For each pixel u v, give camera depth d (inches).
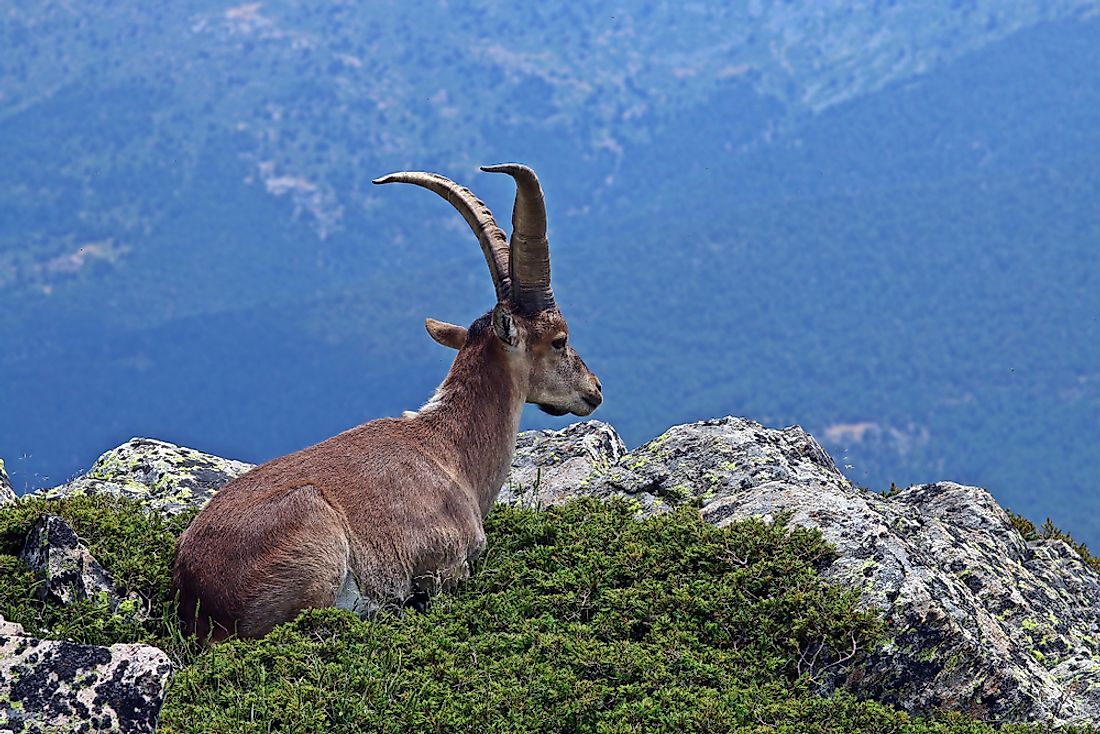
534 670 1020.5
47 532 1065.5
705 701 1000.2
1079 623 1419.8
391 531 1167.0
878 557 1195.3
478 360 1300.4
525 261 1298.0
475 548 1239.5
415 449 1232.8
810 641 1119.6
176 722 911.7
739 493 1396.4
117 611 1059.9
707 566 1217.4
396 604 1174.3
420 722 939.3
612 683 1029.2
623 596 1163.9
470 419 1280.8
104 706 821.9
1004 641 1213.7
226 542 1087.6
